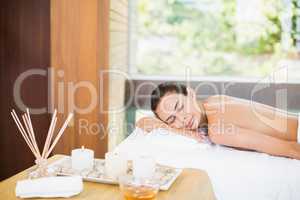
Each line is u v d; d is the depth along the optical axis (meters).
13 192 1.34
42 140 2.64
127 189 1.22
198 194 1.35
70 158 1.68
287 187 1.76
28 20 2.59
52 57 2.56
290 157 1.95
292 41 3.16
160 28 3.37
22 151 2.68
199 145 2.04
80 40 2.60
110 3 2.71
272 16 3.19
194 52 3.34
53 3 2.52
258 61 3.24
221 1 3.27
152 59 3.38
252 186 1.76
